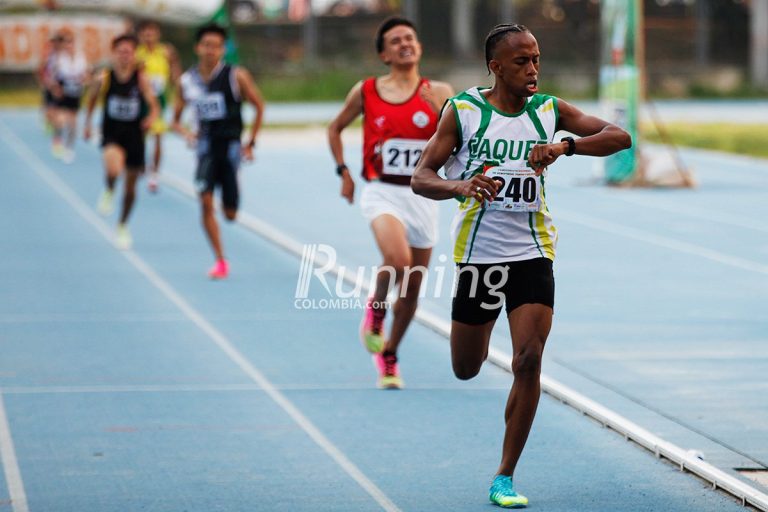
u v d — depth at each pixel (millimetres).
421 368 26281
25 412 22719
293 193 58469
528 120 17688
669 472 19375
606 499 18062
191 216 51062
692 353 27469
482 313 18234
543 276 17766
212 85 36281
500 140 17625
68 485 18641
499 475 17938
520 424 17641
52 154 79750
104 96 42250
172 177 65562
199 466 19625
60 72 76562
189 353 27516
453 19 158750
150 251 42062
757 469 19375
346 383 25031
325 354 27516
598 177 64250
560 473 19328
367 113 24969
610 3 61000
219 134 36531
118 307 32688
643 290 35125
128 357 27141
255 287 35469
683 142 85812
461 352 18812
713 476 18609
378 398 23891
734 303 33250
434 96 24781
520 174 17703
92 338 29031
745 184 62438
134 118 42344
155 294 34500
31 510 17516
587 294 34562
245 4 169375
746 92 146375
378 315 24578
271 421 22250
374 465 19750
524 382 17547
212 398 23781
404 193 24812
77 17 152500
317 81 143375
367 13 164125
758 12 154250
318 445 20828
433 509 17672
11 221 49531
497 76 17609
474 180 16766
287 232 46062
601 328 30125
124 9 160000
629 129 61062
